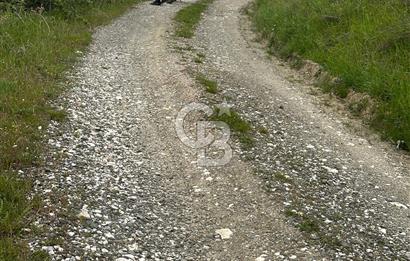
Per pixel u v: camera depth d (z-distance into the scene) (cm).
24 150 937
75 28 2158
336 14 2248
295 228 838
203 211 872
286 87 1772
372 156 1233
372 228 876
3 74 1330
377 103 1495
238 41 2520
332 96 1677
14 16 1959
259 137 1231
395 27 1823
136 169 995
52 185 848
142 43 2150
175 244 762
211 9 3528
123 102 1378
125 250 719
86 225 758
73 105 1270
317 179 1046
